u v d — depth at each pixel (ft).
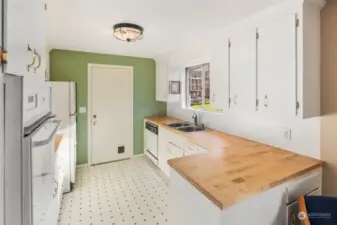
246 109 6.73
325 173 5.50
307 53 5.20
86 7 6.10
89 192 9.43
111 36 9.11
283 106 5.59
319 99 5.52
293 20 5.27
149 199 8.86
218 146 7.06
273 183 4.26
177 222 5.21
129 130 14.10
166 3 5.85
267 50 5.97
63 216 7.60
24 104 2.82
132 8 6.20
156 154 12.32
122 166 12.75
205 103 11.02
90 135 12.87
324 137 5.51
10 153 2.68
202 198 4.19
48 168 4.36
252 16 6.66
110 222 7.29
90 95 12.75
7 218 2.68
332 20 5.21
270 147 6.90
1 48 2.14
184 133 9.20
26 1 3.07
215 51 8.24
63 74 11.91
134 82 14.06
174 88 12.76
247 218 3.95
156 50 12.05
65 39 9.60
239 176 4.56
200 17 6.86
